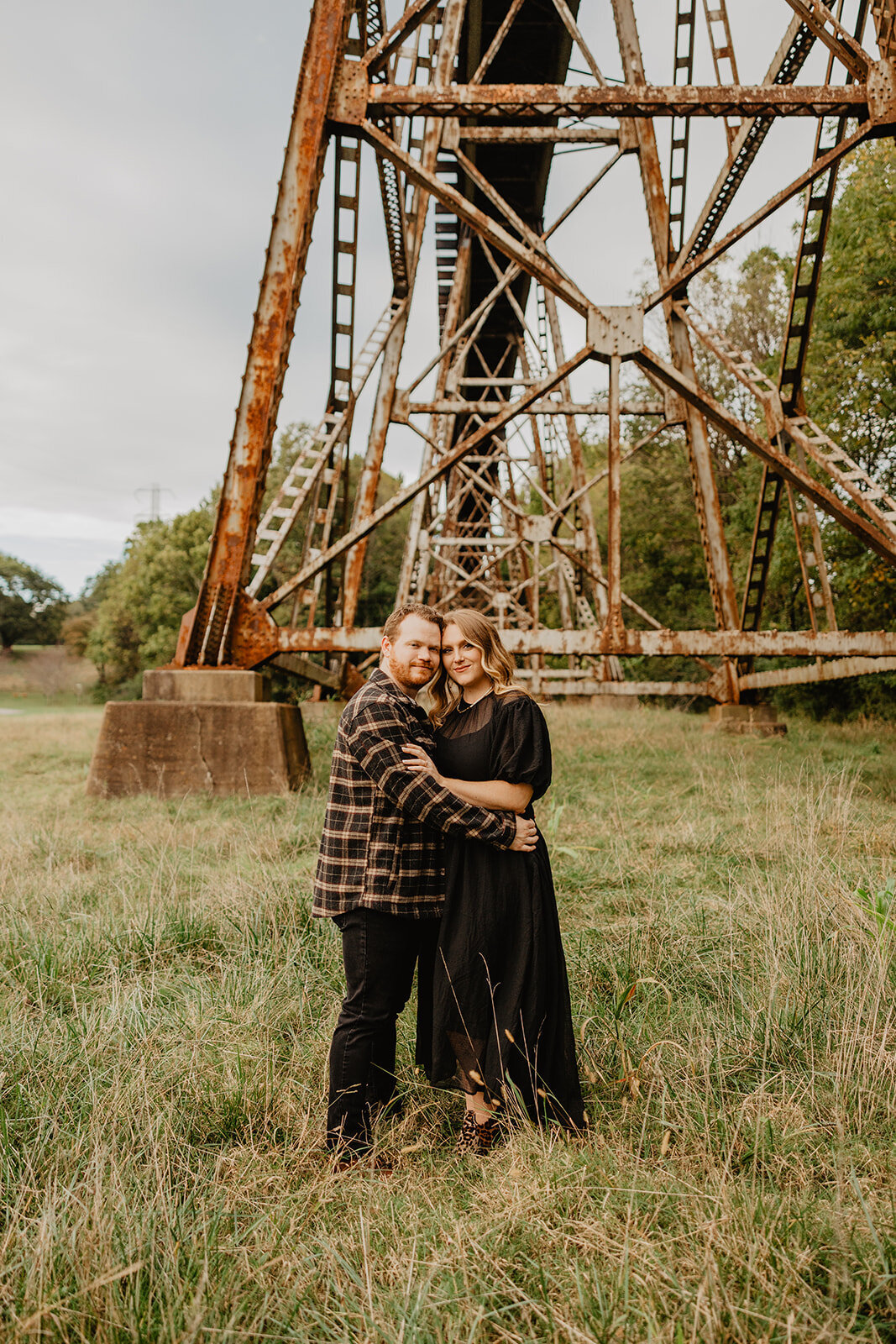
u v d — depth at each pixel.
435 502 21.84
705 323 11.32
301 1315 1.61
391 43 7.33
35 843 5.70
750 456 26.47
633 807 7.01
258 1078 2.60
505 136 10.06
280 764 7.88
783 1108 2.30
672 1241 1.75
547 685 16.31
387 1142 2.40
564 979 2.54
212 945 3.84
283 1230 1.90
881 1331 1.52
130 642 64.19
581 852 5.35
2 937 3.76
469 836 2.42
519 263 8.06
